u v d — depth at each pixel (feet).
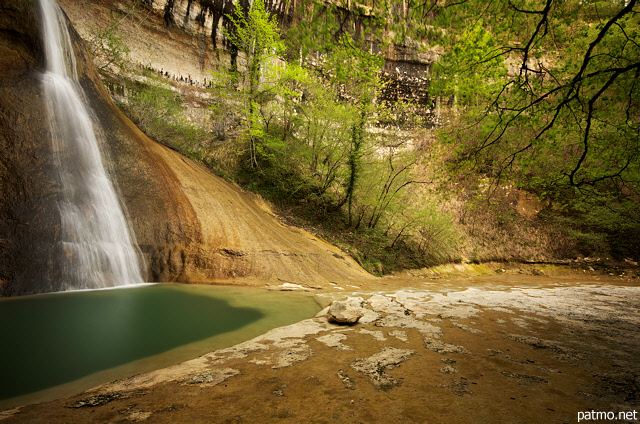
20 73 26.32
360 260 46.50
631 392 7.57
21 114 24.66
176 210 32.63
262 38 60.18
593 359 10.08
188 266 29.35
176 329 13.76
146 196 31.40
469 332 13.29
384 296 23.95
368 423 6.02
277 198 56.18
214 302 20.11
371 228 55.11
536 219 72.02
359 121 48.37
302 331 13.43
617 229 65.98
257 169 59.41
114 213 27.68
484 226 68.80
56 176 24.67
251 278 29.84
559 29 21.34
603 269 61.00
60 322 14.25
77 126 28.94
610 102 22.82
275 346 11.23
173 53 68.85
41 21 29.55
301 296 23.48
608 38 21.75
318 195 58.08
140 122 48.32
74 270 22.58
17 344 11.32
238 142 62.90
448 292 27.45
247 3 76.02
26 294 19.62
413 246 56.80
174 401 7.00
